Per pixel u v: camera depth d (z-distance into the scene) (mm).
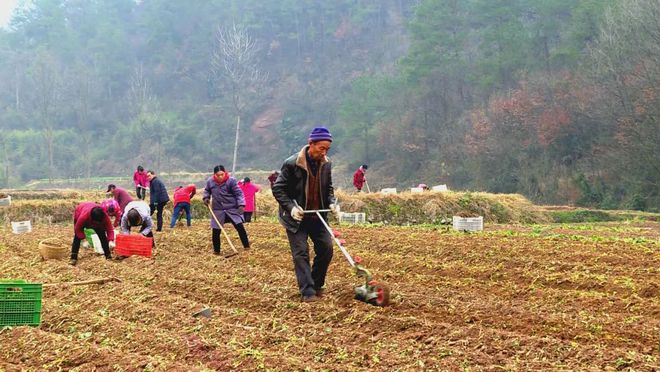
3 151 95938
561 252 14062
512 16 62812
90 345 7695
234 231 20188
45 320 9039
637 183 42562
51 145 90188
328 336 7938
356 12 111688
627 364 6668
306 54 109625
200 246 17281
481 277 11961
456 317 8852
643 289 10211
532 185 51156
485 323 8578
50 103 105250
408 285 11070
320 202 10273
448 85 67625
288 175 10203
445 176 60562
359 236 18016
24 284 8688
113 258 15008
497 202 27281
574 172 49000
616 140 45375
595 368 6562
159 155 91750
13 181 87562
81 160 97250
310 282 10141
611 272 11852
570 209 36062
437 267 12641
